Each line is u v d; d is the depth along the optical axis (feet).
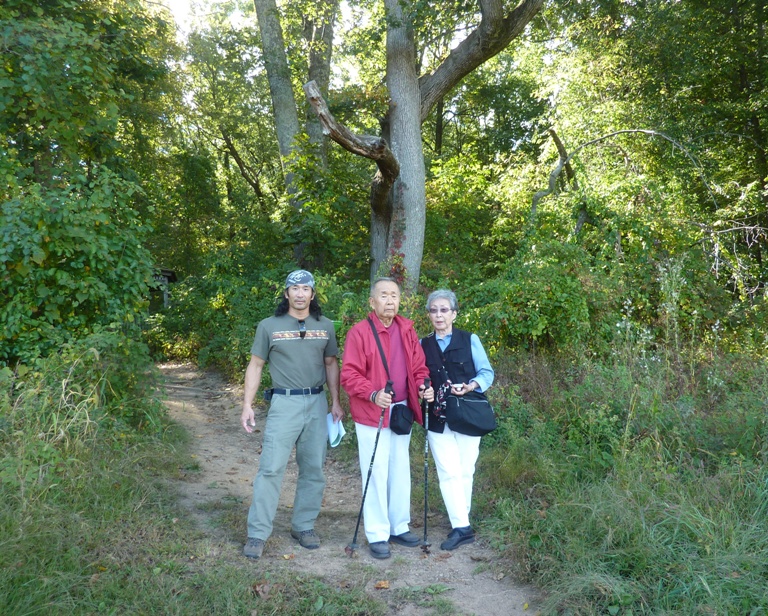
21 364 19.03
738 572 10.86
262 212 75.00
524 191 43.83
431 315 14.33
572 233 34.06
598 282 28.78
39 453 14.20
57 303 20.22
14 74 24.70
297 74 59.31
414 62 36.73
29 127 27.48
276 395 13.76
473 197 46.83
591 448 16.30
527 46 60.13
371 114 36.99
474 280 36.96
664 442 16.06
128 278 21.76
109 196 21.56
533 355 25.68
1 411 15.66
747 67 53.21
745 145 54.65
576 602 10.90
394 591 12.15
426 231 44.75
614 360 22.67
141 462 17.94
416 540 14.14
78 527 12.70
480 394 14.07
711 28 50.08
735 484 13.43
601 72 49.96
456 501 14.07
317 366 13.99
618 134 45.65
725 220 40.86
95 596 10.92
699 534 11.78
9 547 11.10
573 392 19.84
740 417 16.53
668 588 10.89
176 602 11.01
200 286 50.88
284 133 49.70
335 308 30.07
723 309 31.30
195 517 15.28
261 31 50.21
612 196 35.12
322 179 43.39
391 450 14.16
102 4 31.60
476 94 82.94
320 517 16.14
